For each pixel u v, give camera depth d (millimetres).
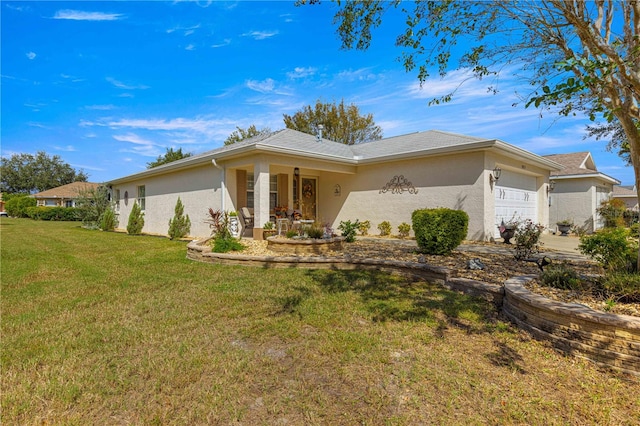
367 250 8992
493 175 11102
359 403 2520
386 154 13148
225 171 12141
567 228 14547
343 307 4613
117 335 3723
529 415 2377
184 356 3227
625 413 2420
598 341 3100
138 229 15859
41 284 6090
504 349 3375
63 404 2506
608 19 3949
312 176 16203
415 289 5512
